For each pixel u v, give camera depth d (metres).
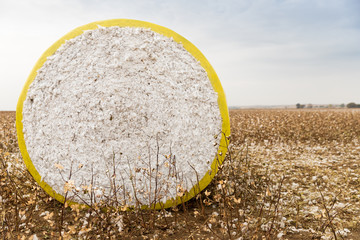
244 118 13.62
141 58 3.58
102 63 3.57
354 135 9.89
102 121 3.53
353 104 65.81
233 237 2.87
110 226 2.93
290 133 10.12
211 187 4.38
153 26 3.68
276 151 7.57
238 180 4.41
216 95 3.66
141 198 3.48
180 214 3.51
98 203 3.16
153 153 3.56
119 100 3.53
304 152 7.54
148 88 3.57
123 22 3.67
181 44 3.68
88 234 2.93
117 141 3.54
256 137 9.57
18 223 3.07
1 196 3.30
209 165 3.66
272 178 4.79
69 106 3.56
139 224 3.18
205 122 3.64
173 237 2.93
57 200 3.70
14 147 6.71
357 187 4.57
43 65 3.61
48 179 3.63
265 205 3.68
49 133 3.61
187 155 3.59
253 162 6.02
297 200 3.96
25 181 4.38
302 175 5.30
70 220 3.27
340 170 5.68
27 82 3.64
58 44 3.64
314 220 3.33
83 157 3.55
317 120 12.38
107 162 3.54
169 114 3.58
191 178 3.60
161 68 3.60
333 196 4.12
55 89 3.58
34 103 3.62
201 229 3.07
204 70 3.66
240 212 3.28
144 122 3.56
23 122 3.67
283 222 3.17
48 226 3.13
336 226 3.07
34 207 3.55
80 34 3.64
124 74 3.55
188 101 3.60
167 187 3.35
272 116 14.83
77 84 3.56
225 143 3.68
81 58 3.60
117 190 3.27
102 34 3.63
